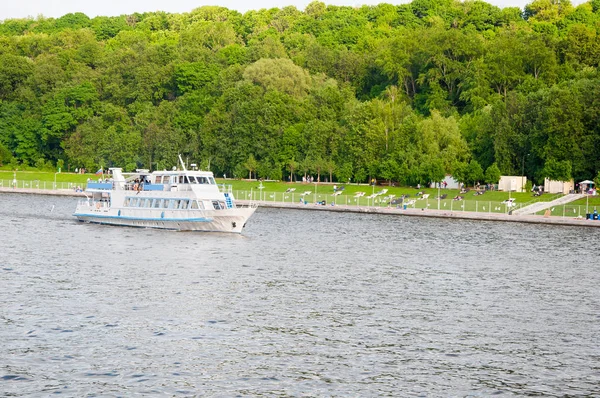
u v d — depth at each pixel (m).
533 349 90.62
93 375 79.44
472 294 119.25
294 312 105.12
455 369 83.56
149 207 196.25
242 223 187.38
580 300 116.38
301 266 141.88
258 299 112.44
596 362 86.50
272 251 160.00
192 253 154.75
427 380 80.25
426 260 151.75
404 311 107.19
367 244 174.25
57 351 86.00
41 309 103.25
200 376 79.94
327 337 93.69
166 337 92.00
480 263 149.00
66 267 135.75
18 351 85.56
